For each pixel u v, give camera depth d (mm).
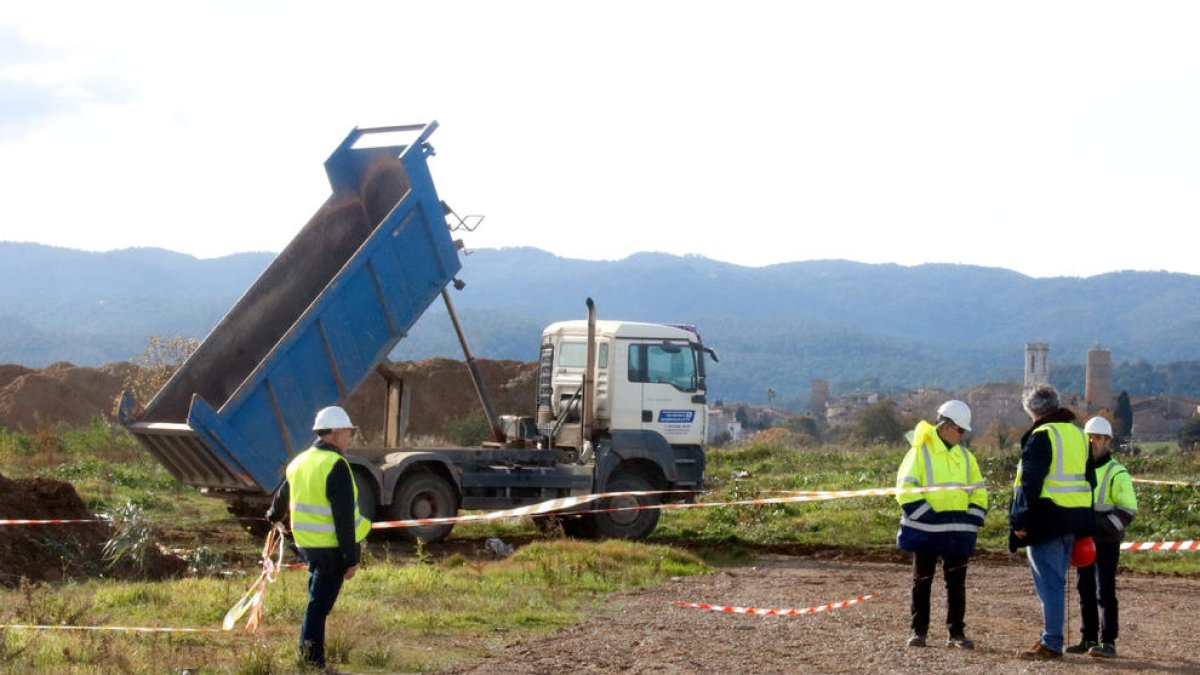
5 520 13906
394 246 18109
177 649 9234
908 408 132875
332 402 17781
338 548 8922
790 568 17016
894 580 15672
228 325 18219
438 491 18984
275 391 17078
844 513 21781
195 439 16828
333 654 9430
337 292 17562
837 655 10164
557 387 20984
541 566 14617
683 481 20641
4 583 12836
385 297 18109
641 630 11203
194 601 11664
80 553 14180
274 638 9945
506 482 19406
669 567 15883
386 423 19906
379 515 18750
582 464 19938
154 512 21078
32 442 31391
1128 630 12078
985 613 13000
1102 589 10602
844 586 14953
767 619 12055
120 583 13117
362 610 11312
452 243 18719
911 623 11258
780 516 21953
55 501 15062
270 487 17188
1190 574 17328
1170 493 22219
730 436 103062
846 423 138125
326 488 8867
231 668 8836
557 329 21172
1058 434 10102
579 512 19547
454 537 20125
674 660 9852
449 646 10164
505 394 47781
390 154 19156
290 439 17297
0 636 8867
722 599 13555
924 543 10617
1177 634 11859
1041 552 10180
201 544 17594
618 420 20328
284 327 18750
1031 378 150375
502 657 9812
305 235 18984
